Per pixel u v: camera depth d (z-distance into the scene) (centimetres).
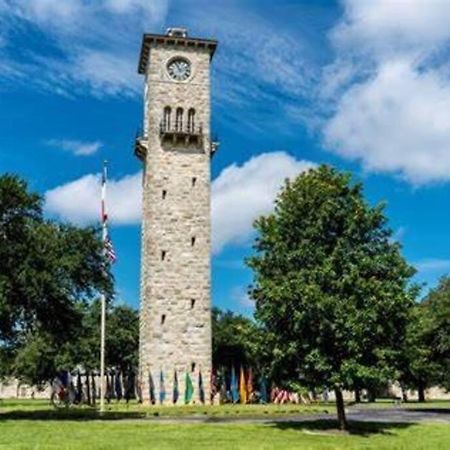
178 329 8269
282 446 3394
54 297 5675
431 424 4706
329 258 4244
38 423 4822
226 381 10912
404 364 4434
